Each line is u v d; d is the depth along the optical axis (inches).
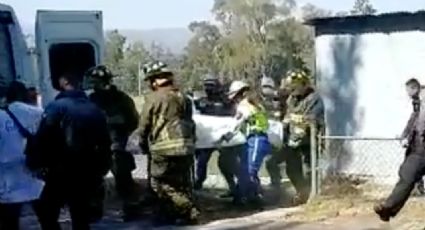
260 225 389.4
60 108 294.8
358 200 438.3
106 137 304.3
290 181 476.1
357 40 527.2
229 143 440.8
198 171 483.2
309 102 443.8
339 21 529.3
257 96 496.1
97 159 301.6
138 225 396.5
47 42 526.3
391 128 517.7
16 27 509.0
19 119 310.3
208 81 487.2
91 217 310.5
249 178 445.1
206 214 424.2
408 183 356.2
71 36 533.3
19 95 319.3
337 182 471.2
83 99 302.0
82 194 299.7
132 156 433.1
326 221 394.0
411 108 510.3
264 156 448.1
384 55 518.9
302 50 1578.5
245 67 1588.3
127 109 428.5
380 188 478.0
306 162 449.1
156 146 391.9
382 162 511.8
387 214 361.4
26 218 408.2
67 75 302.5
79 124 295.6
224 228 383.6
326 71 539.2
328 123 536.4
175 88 400.2
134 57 1354.6
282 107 486.0
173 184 394.6
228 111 480.1
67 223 387.5
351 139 455.8
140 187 474.3
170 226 392.8
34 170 297.9
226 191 493.7
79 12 536.7
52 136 294.8
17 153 307.4
